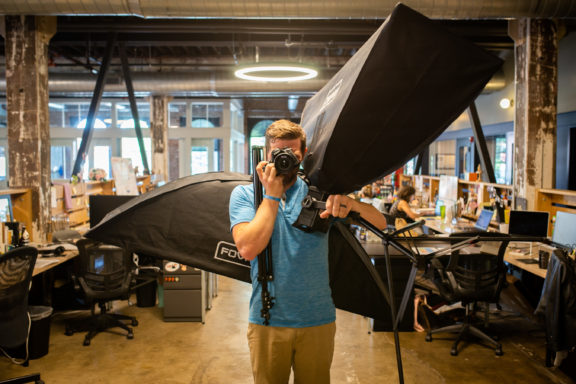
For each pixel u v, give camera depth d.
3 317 2.74
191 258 1.63
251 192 1.38
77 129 13.59
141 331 4.04
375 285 1.66
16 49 4.76
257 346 1.39
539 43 4.80
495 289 3.57
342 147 1.13
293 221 1.38
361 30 6.80
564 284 2.89
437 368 3.27
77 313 4.54
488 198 5.98
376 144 1.12
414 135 1.13
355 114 1.09
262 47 9.85
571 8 4.13
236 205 1.37
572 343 2.90
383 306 1.70
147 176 8.98
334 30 6.79
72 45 8.91
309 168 1.26
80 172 6.35
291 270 1.36
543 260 3.54
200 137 13.99
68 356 3.50
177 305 4.26
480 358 3.44
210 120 14.14
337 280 1.67
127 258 3.99
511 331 3.98
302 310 1.36
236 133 15.07
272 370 1.38
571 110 6.48
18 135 4.78
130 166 6.75
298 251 1.36
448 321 4.20
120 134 13.68
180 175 14.16
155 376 3.18
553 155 4.85
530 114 4.83
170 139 14.61
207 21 6.70
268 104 16.47
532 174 4.85
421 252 3.80
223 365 3.35
